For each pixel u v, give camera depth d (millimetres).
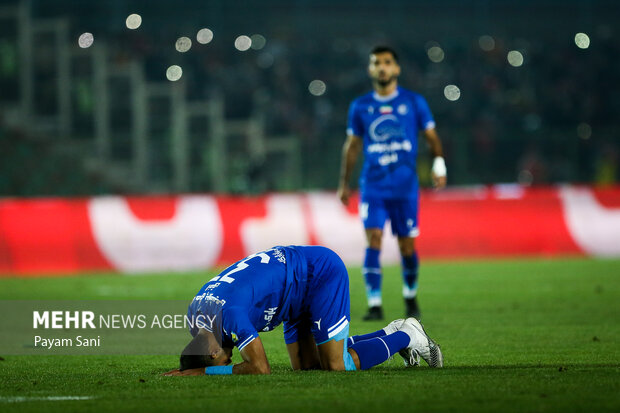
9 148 74750
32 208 52875
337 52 96812
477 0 104062
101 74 80812
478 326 27922
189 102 88812
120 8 95688
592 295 36812
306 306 18047
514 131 79938
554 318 29750
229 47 96250
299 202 56031
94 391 16312
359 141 31375
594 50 101562
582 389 15797
